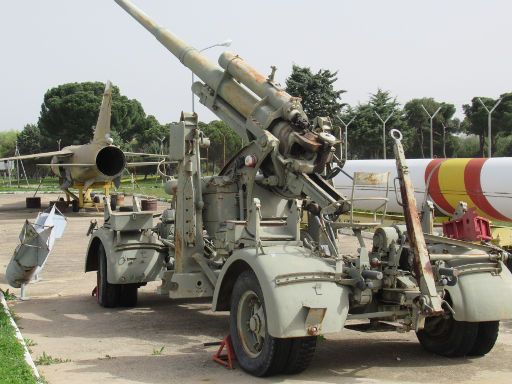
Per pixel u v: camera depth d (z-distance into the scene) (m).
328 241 6.67
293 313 5.92
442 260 6.71
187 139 8.45
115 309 10.05
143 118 88.44
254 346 6.58
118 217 9.56
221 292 7.07
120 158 31.80
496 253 6.91
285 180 7.79
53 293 11.58
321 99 42.00
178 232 8.43
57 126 82.31
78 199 32.94
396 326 6.52
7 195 49.59
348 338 8.09
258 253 6.39
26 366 6.30
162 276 9.09
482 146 49.34
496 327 7.00
